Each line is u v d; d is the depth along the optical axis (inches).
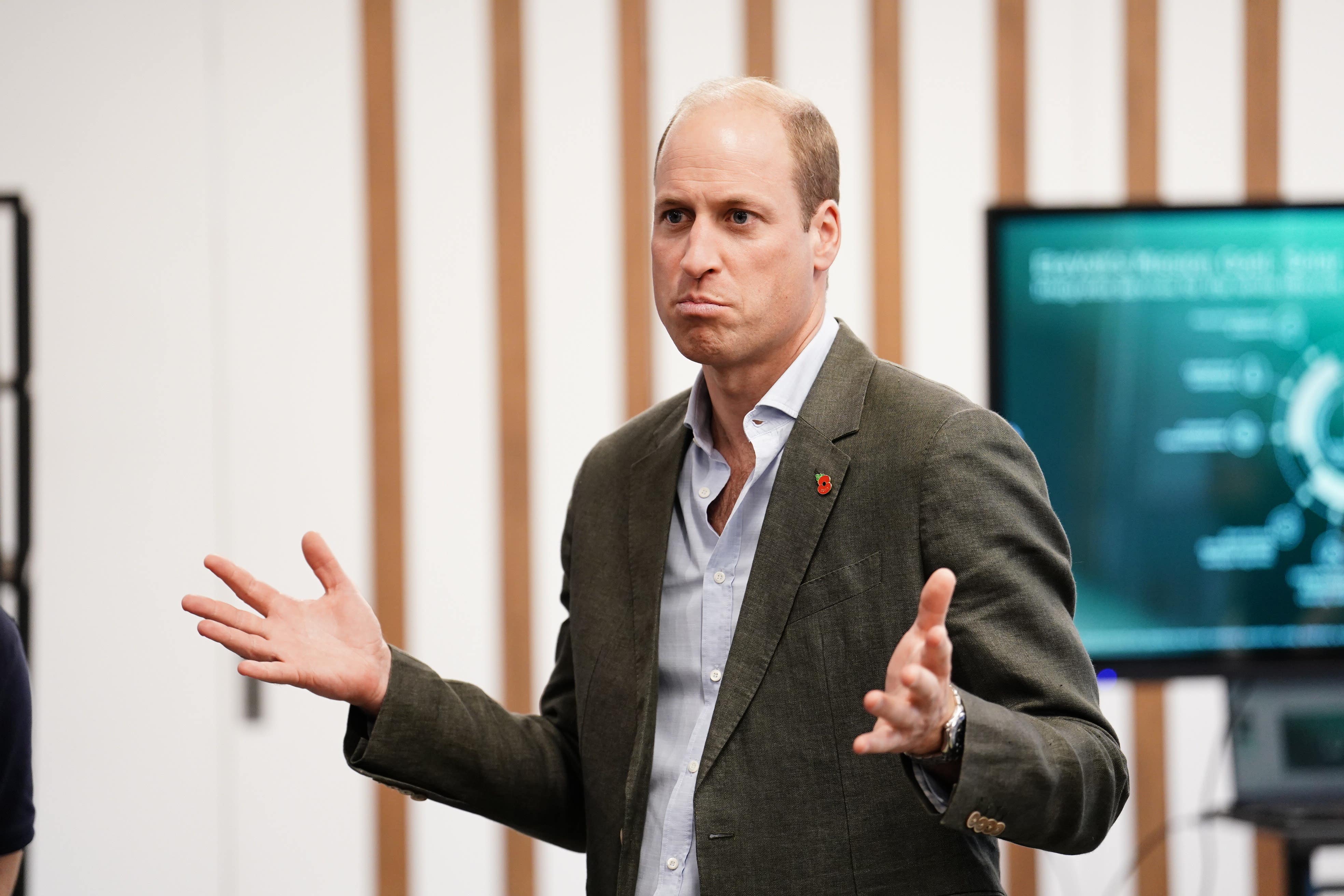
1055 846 91.7
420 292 265.3
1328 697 233.1
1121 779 93.8
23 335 238.5
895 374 110.3
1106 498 238.7
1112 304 239.9
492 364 266.2
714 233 103.3
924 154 269.7
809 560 103.2
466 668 264.4
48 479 256.1
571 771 122.2
